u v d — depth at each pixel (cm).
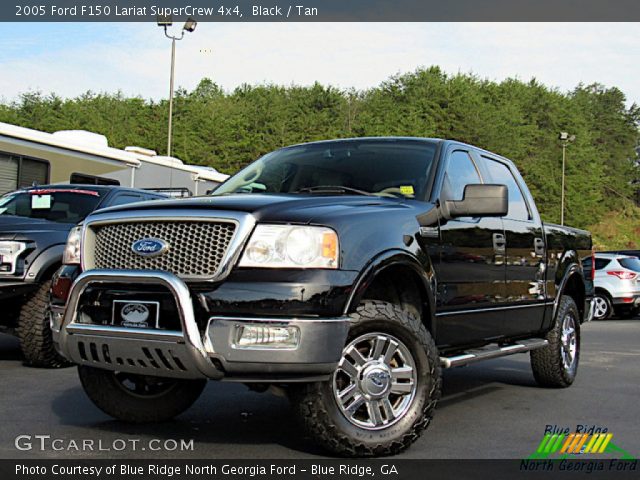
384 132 7569
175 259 424
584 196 7794
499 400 654
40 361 749
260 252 413
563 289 701
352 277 424
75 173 1476
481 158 623
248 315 403
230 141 7275
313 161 580
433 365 461
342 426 430
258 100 8800
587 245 780
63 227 781
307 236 418
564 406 630
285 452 457
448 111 7681
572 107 8812
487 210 515
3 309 778
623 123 10275
